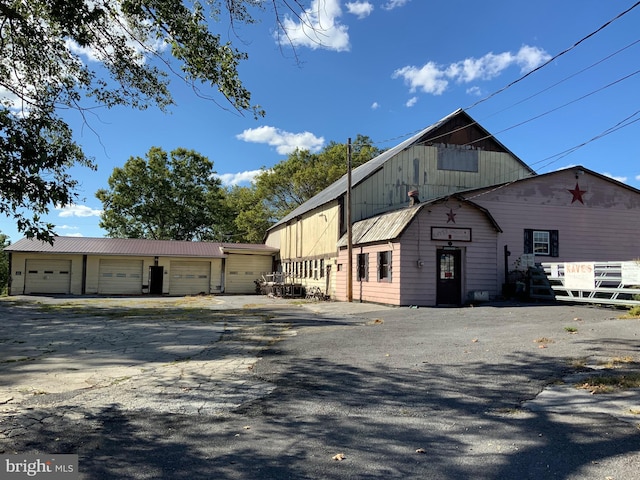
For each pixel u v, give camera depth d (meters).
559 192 19.27
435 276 17.06
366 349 8.44
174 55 7.82
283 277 31.52
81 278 31.31
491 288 17.55
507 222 18.59
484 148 25.56
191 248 35.03
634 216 20.12
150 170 46.34
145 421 4.84
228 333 11.18
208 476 3.56
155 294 32.59
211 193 49.41
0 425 4.70
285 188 47.62
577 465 3.61
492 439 4.18
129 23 7.76
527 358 7.12
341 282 22.58
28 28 7.24
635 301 12.50
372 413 4.98
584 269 14.26
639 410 4.72
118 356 8.41
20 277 30.38
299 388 5.99
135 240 35.75
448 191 24.72
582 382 5.73
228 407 5.29
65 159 4.95
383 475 3.54
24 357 8.36
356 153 46.72
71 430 4.57
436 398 5.42
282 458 3.88
